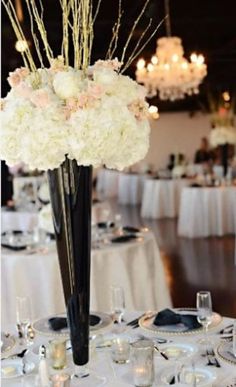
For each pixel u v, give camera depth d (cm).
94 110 175
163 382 188
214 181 960
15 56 761
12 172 958
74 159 186
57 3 733
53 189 190
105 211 605
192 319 237
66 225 189
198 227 877
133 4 795
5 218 673
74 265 190
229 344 213
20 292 386
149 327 236
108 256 395
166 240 861
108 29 869
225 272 630
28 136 177
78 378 193
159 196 1112
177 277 616
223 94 1401
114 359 206
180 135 1689
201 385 182
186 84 901
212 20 913
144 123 188
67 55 187
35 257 385
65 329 242
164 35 1020
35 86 185
